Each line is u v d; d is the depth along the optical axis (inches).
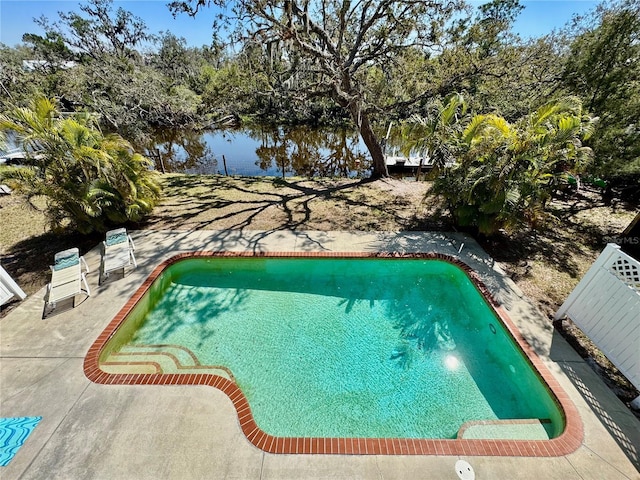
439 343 183.8
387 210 330.6
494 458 112.3
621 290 136.5
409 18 359.3
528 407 147.1
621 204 327.9
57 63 826.8
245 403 130.3
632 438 119.0
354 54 373.4
